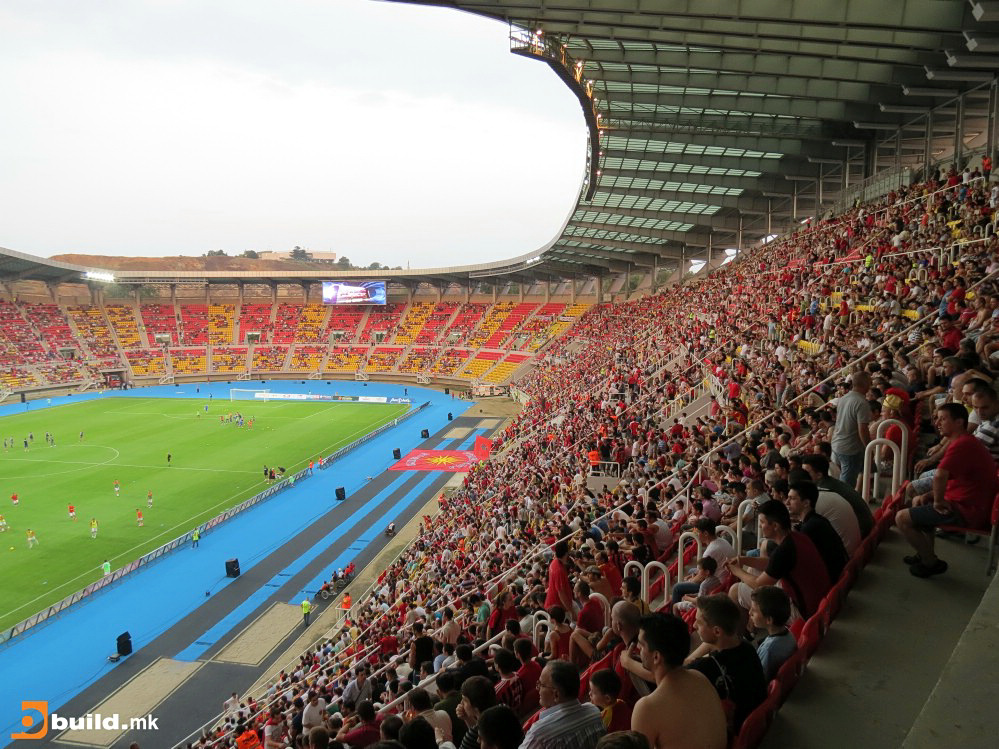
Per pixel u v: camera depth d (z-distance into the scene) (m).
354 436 66.44
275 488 48.09
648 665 4.50
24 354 96.62
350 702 15.41
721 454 15.80
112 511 43.12
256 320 117.56
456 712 8.03
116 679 25.41
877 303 22.47
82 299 114.38
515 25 25.64
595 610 9.49
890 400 10.47
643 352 48.88
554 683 5.29
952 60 24.41
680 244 81.31
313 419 75.62
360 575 34.66
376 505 46.00
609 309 90.31
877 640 6.53
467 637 14.24
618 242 80.62
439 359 106.00
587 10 21.92
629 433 27.66
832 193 51.28
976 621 4.34
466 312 113.94
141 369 105.94
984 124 33.25
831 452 11.64
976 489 7.12
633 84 35.16
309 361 110.69
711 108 37.00
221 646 27.84
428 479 52.00
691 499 14.68
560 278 108.12
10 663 26.42
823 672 6.12
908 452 10.12
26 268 97.75
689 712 4.24
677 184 58.50
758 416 17.58
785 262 44.91
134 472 52.47
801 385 17.41
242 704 22.16
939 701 3.66
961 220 23.94
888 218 32.72
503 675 8.67
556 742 5.04
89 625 29.42
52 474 51.69
